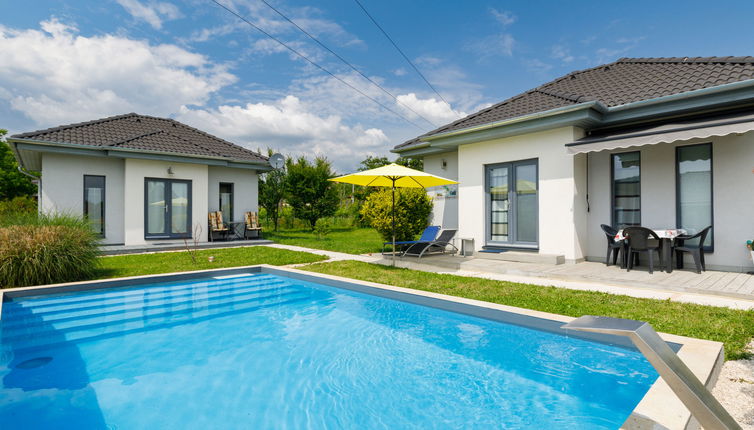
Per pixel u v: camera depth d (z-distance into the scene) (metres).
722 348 4.16
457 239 12.98
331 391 4.05
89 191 14.72
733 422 2.39
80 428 3.33
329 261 11.98
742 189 8.52
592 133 10.43
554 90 12.27
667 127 8.66
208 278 9.95
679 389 2.39
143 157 14.95
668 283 7.51
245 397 3.92
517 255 10.73
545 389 3.95
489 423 3.37
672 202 9.50
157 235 15.79
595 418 3.37
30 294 7.65
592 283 8.30
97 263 9.39
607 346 4.91
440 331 5.82
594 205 10.70
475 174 12.38
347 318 6.57
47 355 5.01
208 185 17.72
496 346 5.16
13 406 3.71
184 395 3.96
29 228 8.54
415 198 14.12
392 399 3.86
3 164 31.97
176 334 5.84
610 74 12.07
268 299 7.90
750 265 8.40
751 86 7.84
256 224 18.81
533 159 11.13
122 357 4.96
